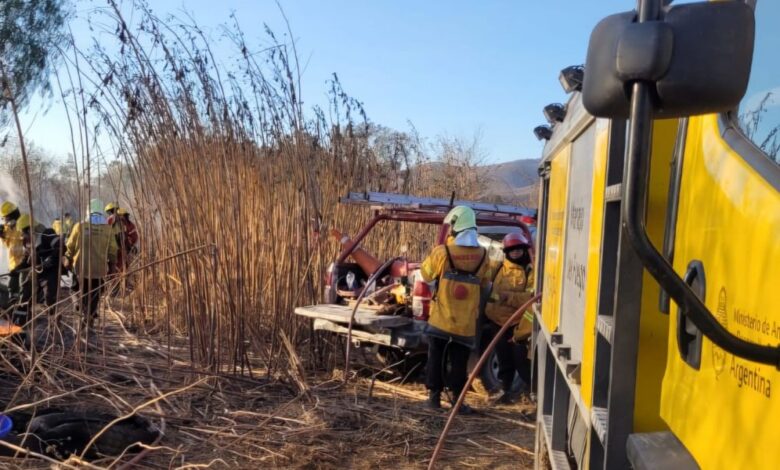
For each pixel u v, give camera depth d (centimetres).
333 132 837
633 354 205
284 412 631
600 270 227
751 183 145
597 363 226
